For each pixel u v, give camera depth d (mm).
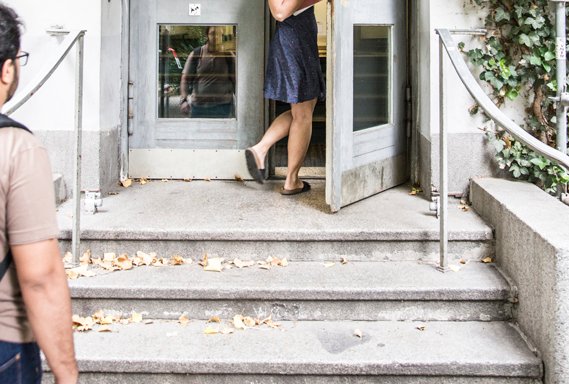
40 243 1443
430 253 3584
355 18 4156
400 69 4746
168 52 4980
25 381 1517
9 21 1497
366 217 3848
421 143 4590
